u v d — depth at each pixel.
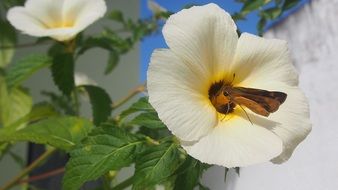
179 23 0.09
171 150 0.10
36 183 0.30
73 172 0.10
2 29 0.24
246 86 0.10
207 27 0.10
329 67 0.15
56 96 0.26
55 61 0.17
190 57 0.09
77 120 0.14
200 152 0.09
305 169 0.15
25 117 0.19
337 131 0.14
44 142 0.13
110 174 0.14
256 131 0.09
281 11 0.17
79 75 0.27
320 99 0.15
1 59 0.24
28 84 0.34
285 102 0.10
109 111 0.18
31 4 0.16
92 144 0.11
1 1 0.25
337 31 0.15
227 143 0.09
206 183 0.20
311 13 0.17
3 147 0.20
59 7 0.16
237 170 0.11
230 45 0.10
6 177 0.32
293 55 0.18
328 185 0.14
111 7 0.35
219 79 0.10
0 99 0.23
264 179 0.17
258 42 0.10
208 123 0.09
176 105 0.09
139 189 0.10
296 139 0.10
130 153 0.11
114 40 0.18
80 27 0.15
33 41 0.34
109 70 0.26
